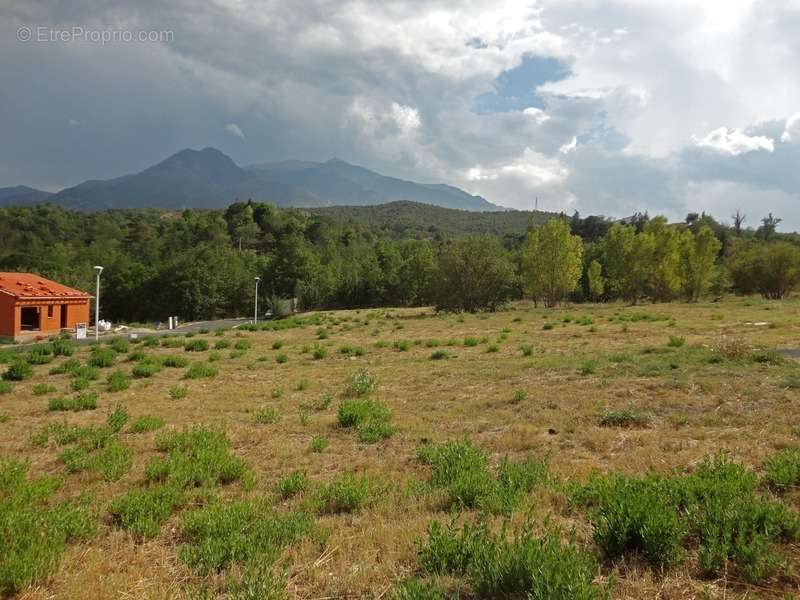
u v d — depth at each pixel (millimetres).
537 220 195875
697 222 109438
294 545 4668
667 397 9953
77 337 37656
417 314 50750
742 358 13391
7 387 14516
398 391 12984
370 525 5066
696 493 4777
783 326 22156
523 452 7453
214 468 6918
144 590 3988
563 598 3164
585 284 72562
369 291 76938
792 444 6758
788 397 9320
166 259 82500
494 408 10312
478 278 50094
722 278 61250
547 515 4648
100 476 7004
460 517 5086
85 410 11953
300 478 6270
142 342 28750
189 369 18016
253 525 5020
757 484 5312
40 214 115062
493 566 3643
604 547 4168
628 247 57000
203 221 116250
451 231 167750
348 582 3916
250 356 21969
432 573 3945
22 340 37625
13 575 3979
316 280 76562
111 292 72000
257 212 131875
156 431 9594
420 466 7078
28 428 10250
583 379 12406
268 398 12844
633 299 57125
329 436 8953
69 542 4965
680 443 7227
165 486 6270
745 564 3799
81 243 95812
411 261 76438
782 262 52188
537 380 12805
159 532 5207
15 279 41875
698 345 16797
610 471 6152
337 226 135000
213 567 4270
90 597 3867
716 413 8695
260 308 75438
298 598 3764
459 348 21484
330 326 38625
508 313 43625
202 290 71875
